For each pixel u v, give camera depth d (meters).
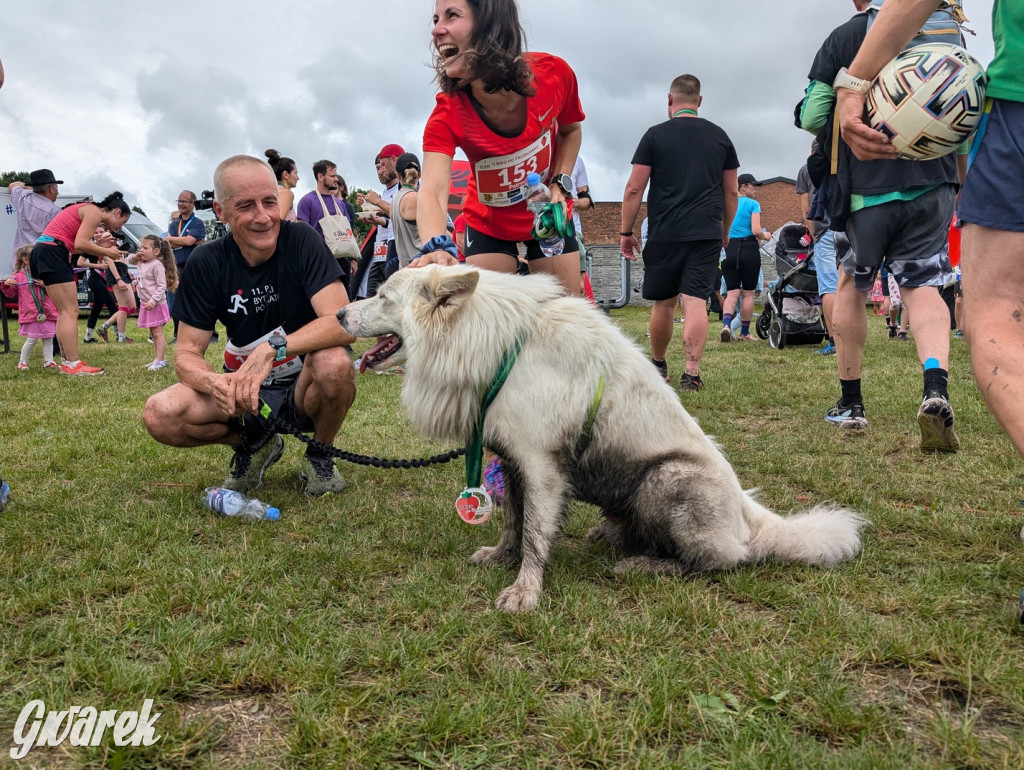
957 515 3.20
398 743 1.71
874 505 3.39
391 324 2.80
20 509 3.34
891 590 2.50
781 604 2.45
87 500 3.51
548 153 3.55
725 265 11.31
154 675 1.93
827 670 1.99
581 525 3.38
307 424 3.76
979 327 2.28
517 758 1.68
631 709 1.82
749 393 6.33
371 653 2.09
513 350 2.55
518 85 3.13
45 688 1.88
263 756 1.66
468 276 2.48
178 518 3.25
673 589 2.58
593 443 2.71
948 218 4.12
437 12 3.09
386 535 3.14
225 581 2.54
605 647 2.16
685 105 6.16
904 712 1.83
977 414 5.13
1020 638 2.13
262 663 2.00
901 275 4.23
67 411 5.78
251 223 3.25
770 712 1.83
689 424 2.86
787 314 9.88
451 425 2.75
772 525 2.82
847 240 4.59
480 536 3.17
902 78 2.69
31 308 8.42
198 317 3.49
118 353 10.46
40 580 2.51
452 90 3.19
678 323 15.12
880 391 6.14
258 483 3.77
